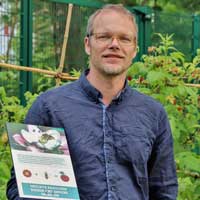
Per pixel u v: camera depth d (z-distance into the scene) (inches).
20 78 325.7
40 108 156.4
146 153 157.8
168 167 164.1
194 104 267.6
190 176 253.8
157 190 164.1
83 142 153.3
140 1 571.8
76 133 153.7
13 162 144.0
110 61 155.4
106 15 156.7
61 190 145.3
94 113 156.1
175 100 262.4
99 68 156.1
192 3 585.0
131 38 156.8
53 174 145.9
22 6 335.0
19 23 334.0
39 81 293.4
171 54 267.9
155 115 161.8
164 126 163.6
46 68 339.3
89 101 157.0
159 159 163.0
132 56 158.2
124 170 154.9
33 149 146.4
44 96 157.8
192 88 275.9
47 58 341.4
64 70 344.8
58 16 346.0
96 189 151.8
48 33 342.6
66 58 346.3
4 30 329.4
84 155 152.6
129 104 159.8
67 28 292.8
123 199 152.9
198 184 247.1
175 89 262.5
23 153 145.5
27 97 261.7
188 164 247.9
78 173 152.4
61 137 150.9
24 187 142.9
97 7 357.1
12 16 332.2
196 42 401.1
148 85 264.5
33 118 156.2
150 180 163.9
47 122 155.6
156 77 258.1
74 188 146.2
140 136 157.5
